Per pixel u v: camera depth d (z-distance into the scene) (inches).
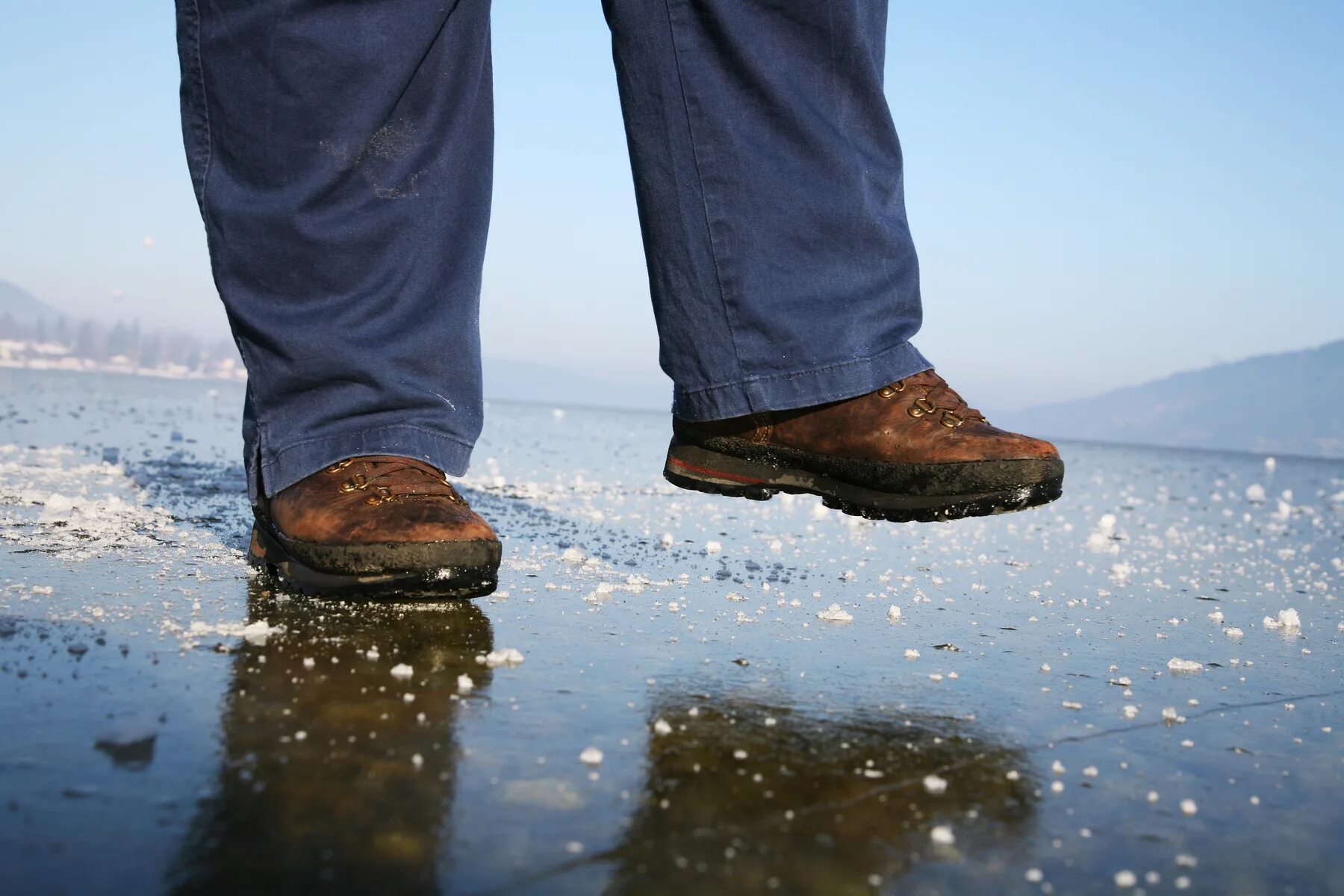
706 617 49.9
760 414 53.2
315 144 45.6
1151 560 91.2
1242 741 33.8
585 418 783.1
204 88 45.7
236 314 47.4
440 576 44.8
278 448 48.2
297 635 40.0
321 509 45.9
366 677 34.7
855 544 90.7
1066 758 31.0
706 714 33.2
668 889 20.5
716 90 48.6
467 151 50.7
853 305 50.1
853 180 49.4
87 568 51.1
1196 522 146.6
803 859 22.5
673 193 50.2
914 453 49.7
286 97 45.0
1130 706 37.5
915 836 24.1
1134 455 800.3
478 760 27.3
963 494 49.5
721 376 51.3
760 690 36.8
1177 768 30.5
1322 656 49.7
